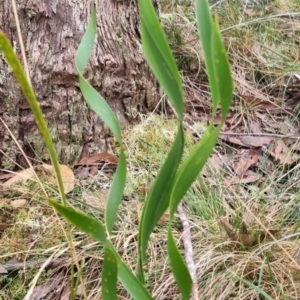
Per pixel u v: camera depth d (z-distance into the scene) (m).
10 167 1.28
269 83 1.79
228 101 0.47
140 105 1.44
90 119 1.32
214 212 1.14
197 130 1.47
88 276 1.00
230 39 1.89
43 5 1.23
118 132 0.56
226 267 0.98
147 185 1.20
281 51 1.92
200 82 1.78
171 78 0.50
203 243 1.07
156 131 1.36
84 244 1.05
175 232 1.09
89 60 1.29
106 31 1.33
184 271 0.55
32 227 1.09
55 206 0.49
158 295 0.95
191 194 1.17
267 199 1.21
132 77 1.39
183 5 2.14
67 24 1.26
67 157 1.31
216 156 1.38
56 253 1.03
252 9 2.18
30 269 1.01
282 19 2.00
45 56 1.25
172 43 1.83
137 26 1.42
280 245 0.94
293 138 1.48
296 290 0.94
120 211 1.14
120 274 0.58
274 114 1.64
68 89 1.28
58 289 0.98
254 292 0.94
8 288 0.99
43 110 1.27
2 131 1.26
